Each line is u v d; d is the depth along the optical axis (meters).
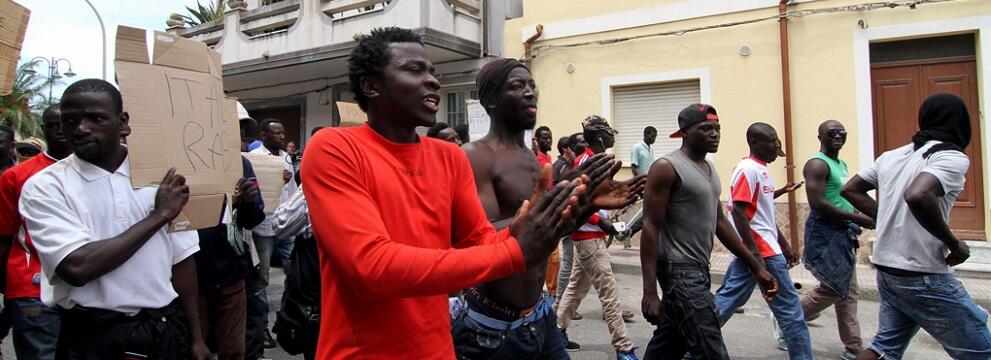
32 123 17.91
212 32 11.48
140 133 2.15
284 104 11.69
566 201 1.31
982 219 7.22
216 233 3.24
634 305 6.08
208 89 2.43
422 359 1.58
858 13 7.49
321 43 9.80
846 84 7.56
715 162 8.27
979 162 7.21
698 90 8.52
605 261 4.43
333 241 1.39
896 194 3.06
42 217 2.00
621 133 9.05
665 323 3.12
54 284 2.04
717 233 3.43
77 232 2.00
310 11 9.90
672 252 3.09
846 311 4.36
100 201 2.11
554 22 9.36
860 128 7.50
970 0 7.03
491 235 1.79
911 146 3.09
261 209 3.72
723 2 8.19
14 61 2.30
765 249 3.77
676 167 3.06
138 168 2.13
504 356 2.29
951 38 7.32
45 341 3.17
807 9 7.73
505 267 1.29
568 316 4.70
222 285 3.25
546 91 9.43
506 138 2.46
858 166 7.52
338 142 1.49
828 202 4.17
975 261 6.90
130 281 2.13
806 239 4.35
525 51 9.52
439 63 10.15
